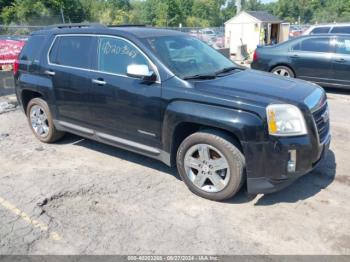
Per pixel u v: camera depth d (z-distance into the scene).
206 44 5.27
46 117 5.61
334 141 5.78
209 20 83.88
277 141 3.53
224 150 3.73
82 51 4.90
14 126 6.72
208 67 4.54
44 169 4.82
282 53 10.00
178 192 4.19
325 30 12.32
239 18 20.88
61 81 5.09
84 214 3.75
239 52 18.66
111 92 4.49
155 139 4.25
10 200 4.02
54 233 3.44
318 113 3.89
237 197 4.05
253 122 3.53
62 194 4.14
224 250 3.20
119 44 4.52
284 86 4.07
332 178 4.50
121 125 4.54
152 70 4.17
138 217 3.69
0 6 46.81
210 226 3.53
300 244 3.26
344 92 9.68
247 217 3.68
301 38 9.76
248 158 3.60
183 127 4.07
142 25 5.48
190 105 3.84
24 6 45.50
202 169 3.96
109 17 59.16
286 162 3.58
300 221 3.60
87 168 4.84
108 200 4.02
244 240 3.33
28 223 3.60
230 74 4.45
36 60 5.49
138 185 4.36
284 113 3.55
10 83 9.42
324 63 9.32
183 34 5.12
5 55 10.82
